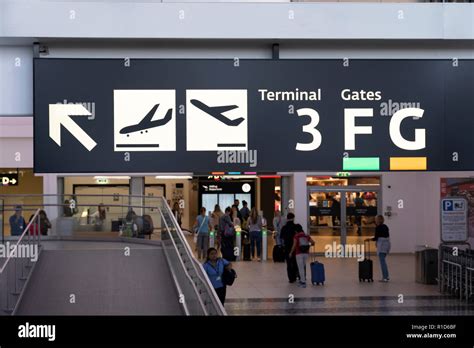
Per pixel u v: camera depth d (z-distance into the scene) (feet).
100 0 21.81
